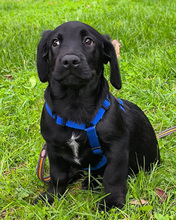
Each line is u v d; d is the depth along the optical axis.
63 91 0.88
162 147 1.15
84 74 0.84
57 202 0.93
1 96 1.42
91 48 0.87
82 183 1.04
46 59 0.94
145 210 0.86
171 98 1.35
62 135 0.90
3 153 1.15
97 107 0.89
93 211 0.92
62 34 0.87
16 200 0.95
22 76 1.55
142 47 1.70
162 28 1.87
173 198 0.95
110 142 0.89
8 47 1.74
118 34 1.82
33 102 1.38
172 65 1.49
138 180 0.96
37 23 2.36
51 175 0.97
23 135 1.23
